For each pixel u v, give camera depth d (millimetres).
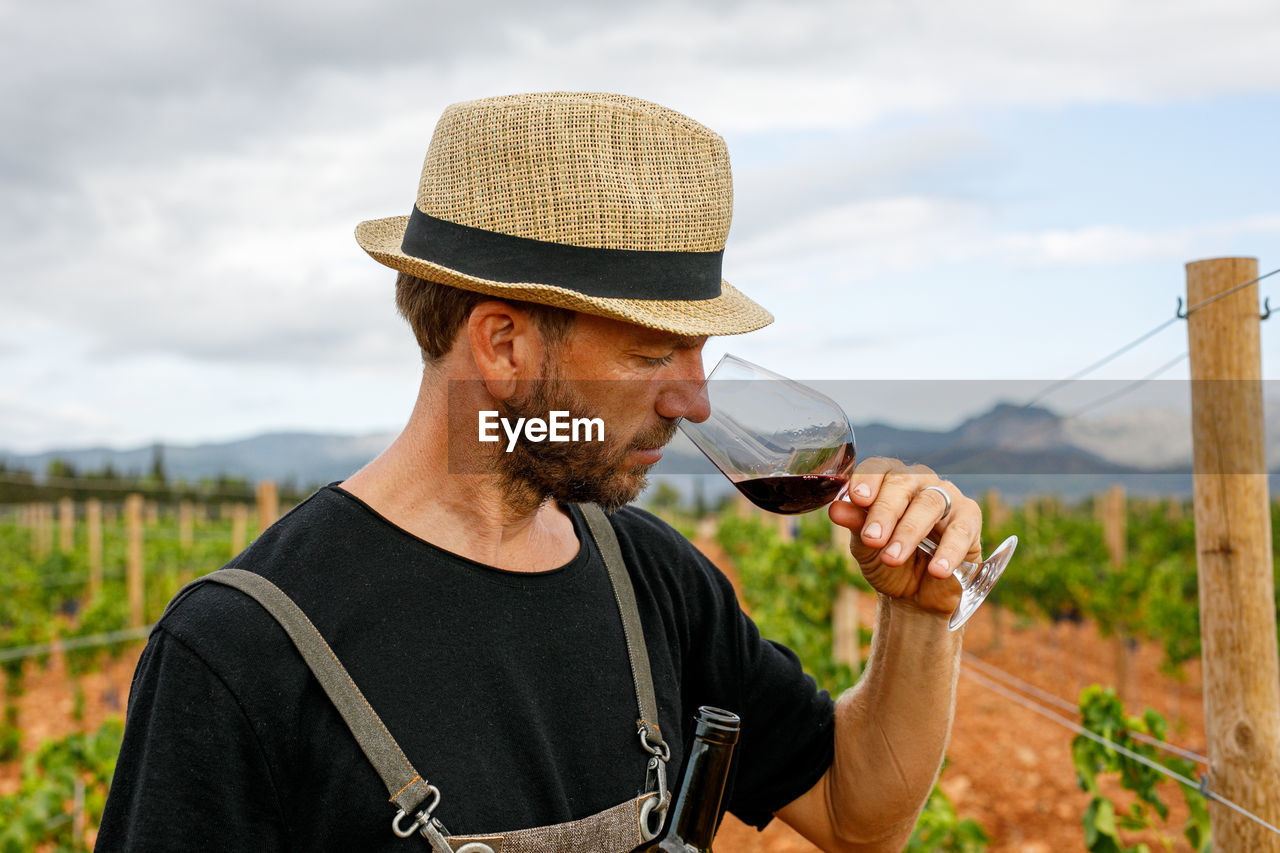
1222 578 2059
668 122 1219
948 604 1441
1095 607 10039
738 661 1532
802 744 1559
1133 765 3580
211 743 1052
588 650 1278
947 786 6430
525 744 1179
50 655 11930
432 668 1152
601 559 1396
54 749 5551
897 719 1490
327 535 1189
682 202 1205
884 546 1298
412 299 1276
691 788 1220
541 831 1146
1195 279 2066
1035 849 5457
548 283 1170
